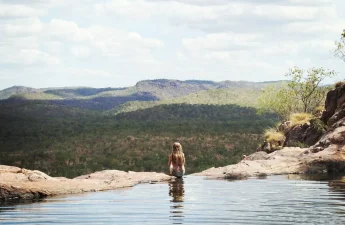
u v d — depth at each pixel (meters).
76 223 9.92
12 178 14.01
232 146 98.94
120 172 17.97
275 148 28.81
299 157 20.75
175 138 109.94
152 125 135.75
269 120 130.50
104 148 106.19
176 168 18.14
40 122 145.50
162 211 11.05
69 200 12.56
